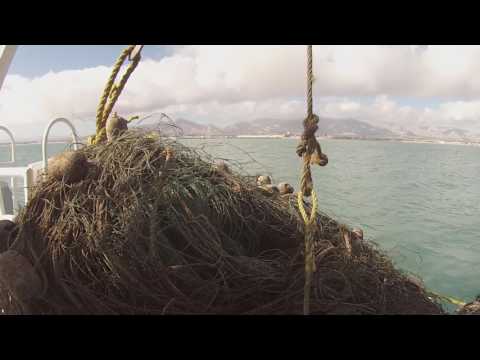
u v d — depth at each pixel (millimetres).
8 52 1698
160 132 1388
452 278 5039
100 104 1449
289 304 1168
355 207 9117
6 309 1147
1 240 1246
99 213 1129
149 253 1102
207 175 1345
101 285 1132
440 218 8500
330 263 1301
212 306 1133
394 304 1330
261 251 1307
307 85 1190
